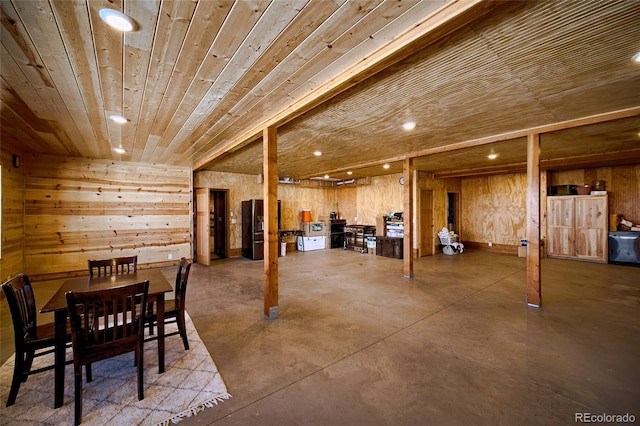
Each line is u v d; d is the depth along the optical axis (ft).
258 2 4.75
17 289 6.88
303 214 31.30
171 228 21.90
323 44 6.07
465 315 11.60
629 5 5.02
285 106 9.66
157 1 4.69
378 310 12.21
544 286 15.75
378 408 6.20
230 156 18.40
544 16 5.30
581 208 22.82
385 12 5.11
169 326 10.67
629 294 14.25
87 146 15.53
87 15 5.05
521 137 13.03
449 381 7.16
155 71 7.15
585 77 7.84
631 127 12.42
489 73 7.57
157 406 6.25
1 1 4.60
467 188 30.60
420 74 7.60
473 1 4.78
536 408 6.15
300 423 5.77
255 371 7.63
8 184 14.58
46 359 8.41
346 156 18.95
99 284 8.37
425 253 26.27
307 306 12.76
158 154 17.71
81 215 18.57
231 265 22.53
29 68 6.96
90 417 5.90
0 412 6.06
